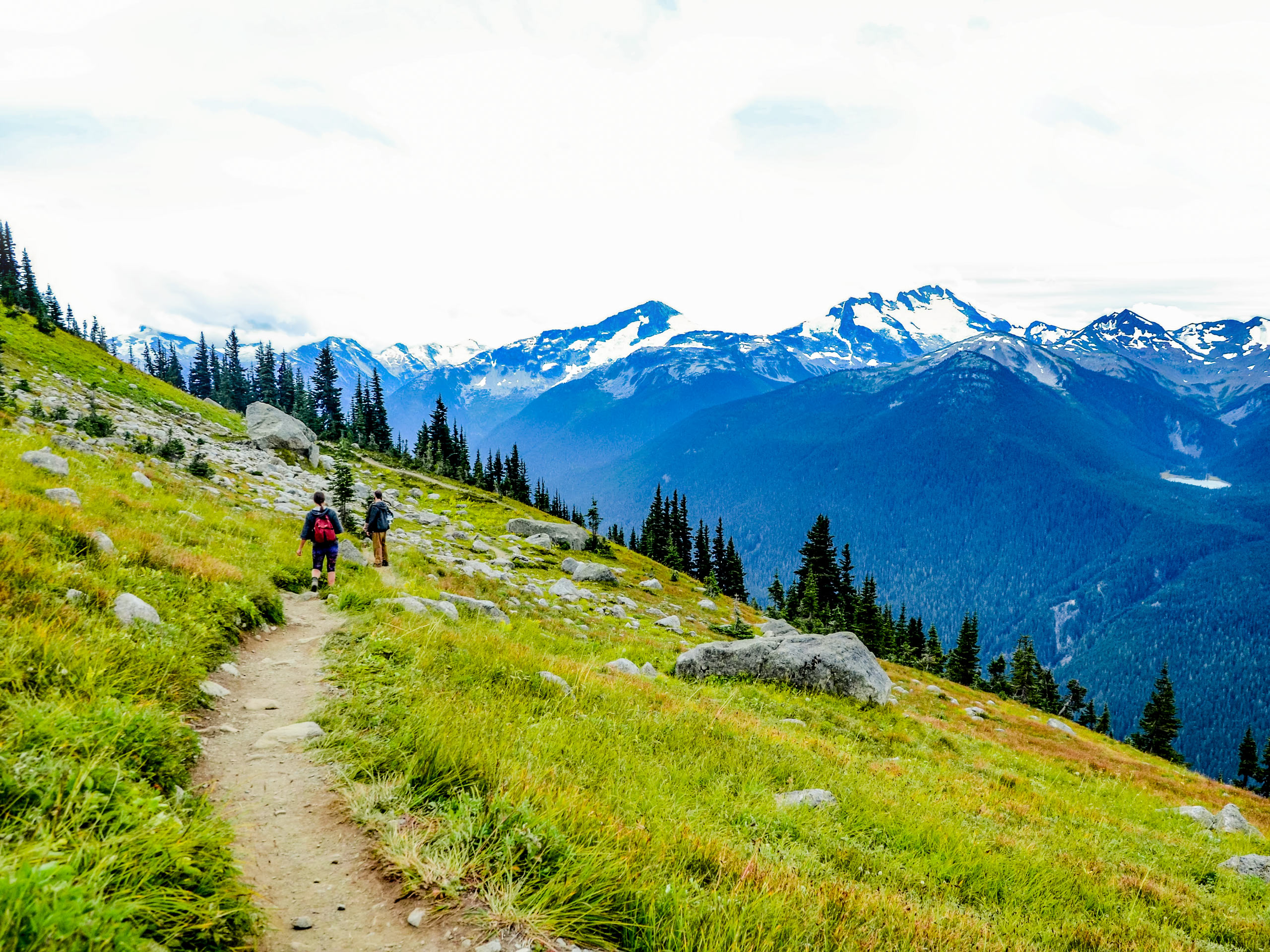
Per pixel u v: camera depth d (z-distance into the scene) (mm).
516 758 6648
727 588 108688
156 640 7078
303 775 5484
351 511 39000
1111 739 51000
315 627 11445
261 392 119375
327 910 3754
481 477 127375
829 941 4703
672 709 12789
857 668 22094
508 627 18672
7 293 82500
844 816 9359
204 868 3555
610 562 74062
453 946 3549
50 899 2660
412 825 4766
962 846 9016
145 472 23891
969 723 27766
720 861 5602
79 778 3668
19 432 21984
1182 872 12000
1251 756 87062
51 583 7332
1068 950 6598
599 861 4562
